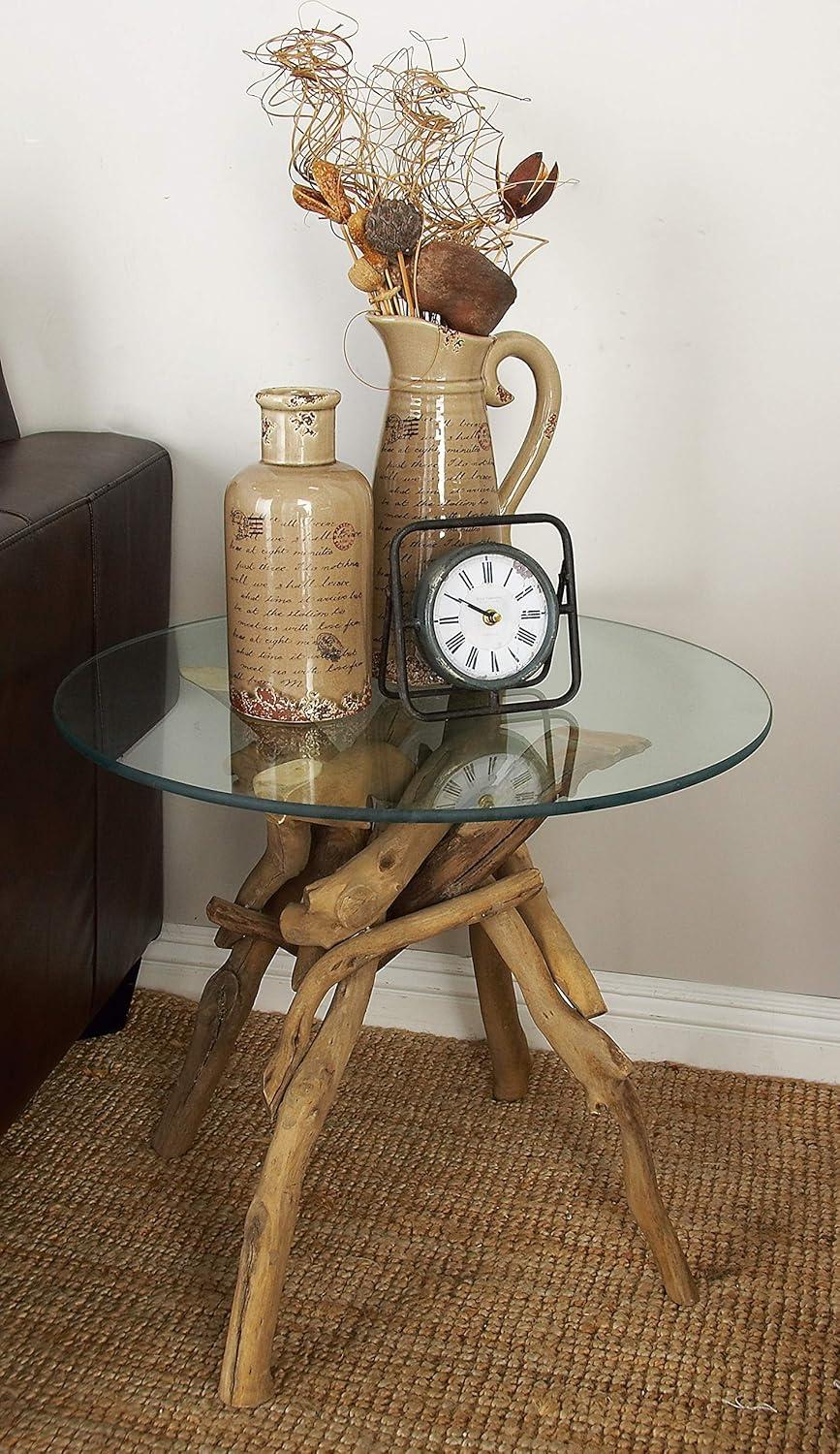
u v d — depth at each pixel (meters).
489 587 1.13
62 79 1.43
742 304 1.38
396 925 1.15
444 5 1.35
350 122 1.39
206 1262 1.28
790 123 1.33
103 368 1.52
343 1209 1.35
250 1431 1.10
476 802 1.00
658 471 1.45
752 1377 1.17
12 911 1.21
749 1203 1.38
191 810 1.65
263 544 1.09
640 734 1.14
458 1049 1.63
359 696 1.16
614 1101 1.21
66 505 1.25
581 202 1.38
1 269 1.50
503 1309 1.23
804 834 1.54
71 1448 1.08
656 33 1.32
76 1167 1.40
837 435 1.41
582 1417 1.12
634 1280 1.27
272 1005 1.69
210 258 1.46
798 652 1.48
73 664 1.29
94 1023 1.61
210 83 1.41
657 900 1.59
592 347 1.42
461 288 1.12
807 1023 1.59
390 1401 1.13
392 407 1.18
